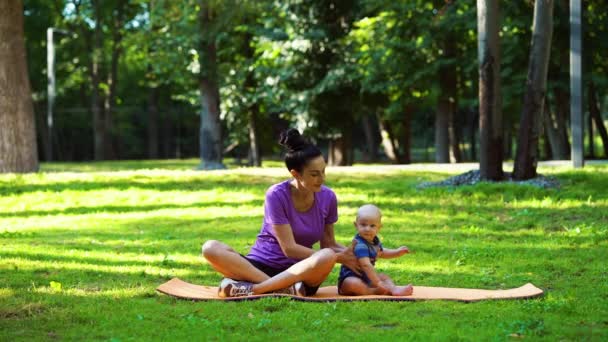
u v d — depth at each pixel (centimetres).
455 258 966
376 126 4759
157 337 550
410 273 866
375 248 713
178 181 1892
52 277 832
